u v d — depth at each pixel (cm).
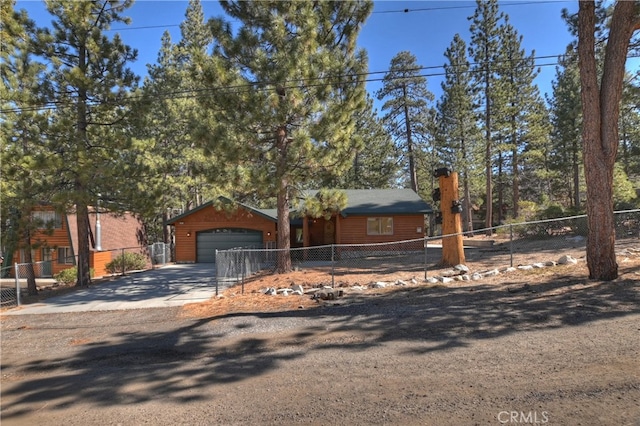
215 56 1166
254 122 1148
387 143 3544
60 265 2375
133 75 1466
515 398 362
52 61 1368
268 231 2267
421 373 438
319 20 1234
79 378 509
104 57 1420
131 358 578
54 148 1354
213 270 1830
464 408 352
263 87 1134
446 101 3184
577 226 1719
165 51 2941
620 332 505
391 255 2025
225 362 530
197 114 1264
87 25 1390
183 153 2322
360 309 765
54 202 1284
